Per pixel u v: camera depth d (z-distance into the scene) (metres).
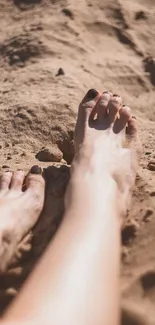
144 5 1.47
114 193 0.56
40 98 0.98
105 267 0.46
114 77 1.18
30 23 1.36
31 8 1.46
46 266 0.46
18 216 0.57
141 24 1.39
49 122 0.90
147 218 0.56
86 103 0.71
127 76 1.20
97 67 1.20
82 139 0.66
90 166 0.60
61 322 0.41
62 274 0.45
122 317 0.45
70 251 0.47
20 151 0.82
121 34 1.34
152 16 1.42
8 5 1.49
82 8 1.40
